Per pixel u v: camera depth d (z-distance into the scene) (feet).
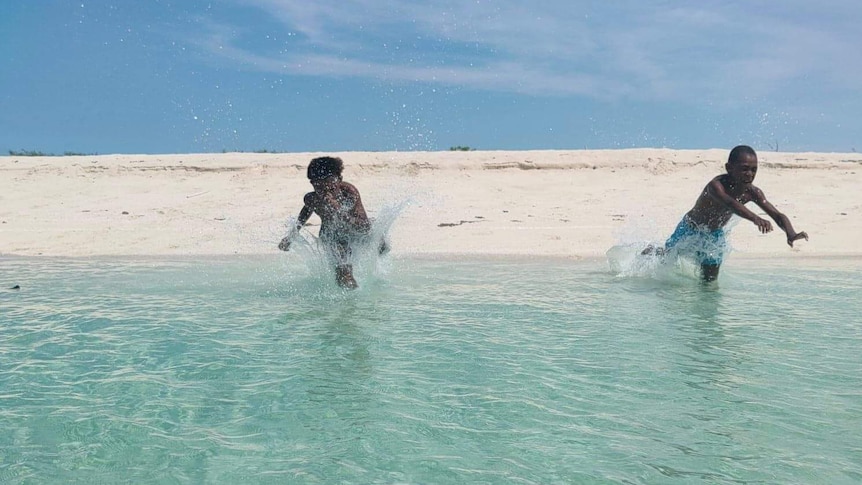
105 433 10.60
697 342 15.40
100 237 37.09
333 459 9.62
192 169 55.57
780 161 52.24
